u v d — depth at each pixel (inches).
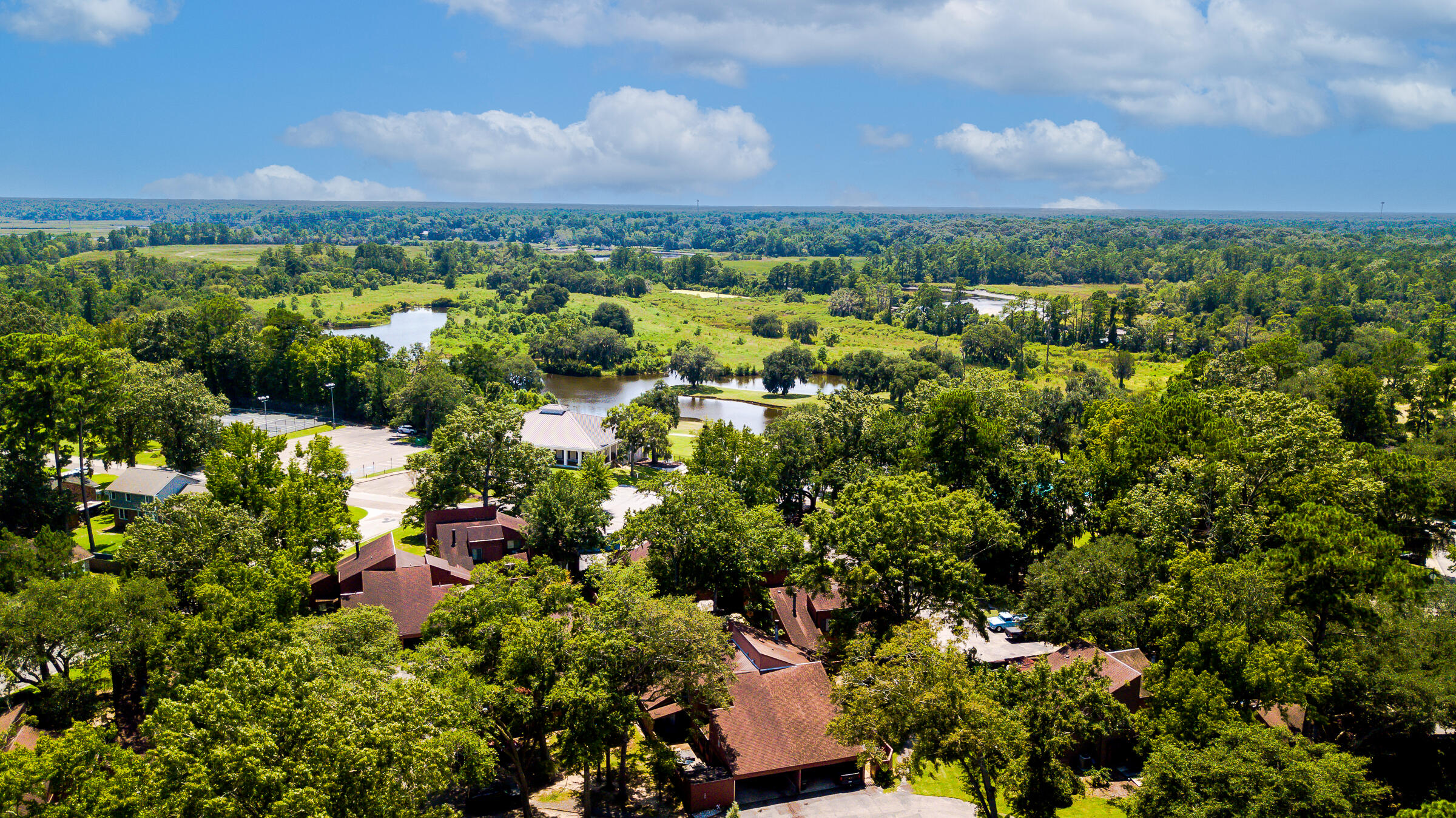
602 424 5856.3
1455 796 2332.7
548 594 2436.0
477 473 4200.3
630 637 2219.5
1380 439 5669.3
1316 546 2701.8
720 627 2400.3
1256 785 1881.2
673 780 2450.8
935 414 4003.4
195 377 5531.5
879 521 2972.4
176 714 1475.1
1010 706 2174.0
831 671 2984.7
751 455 4173.2
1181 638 2546.8
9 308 7096.5
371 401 6663.4
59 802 1749.5
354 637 2219.5
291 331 7268.7
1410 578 2748.5
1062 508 3747.5
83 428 4005.9
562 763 2260.1
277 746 1435.8
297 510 3267.7
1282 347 6692.9
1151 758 2053.4
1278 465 3427.7
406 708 1563.7
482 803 2305.6
